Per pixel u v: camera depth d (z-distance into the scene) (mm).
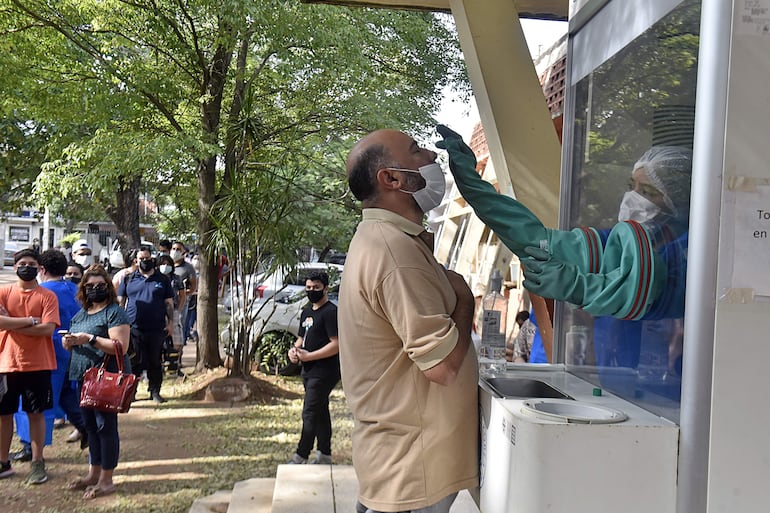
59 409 6344
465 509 3143
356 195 2035
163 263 9766
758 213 1570
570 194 2682
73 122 9641
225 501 4961
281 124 10305
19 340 5207
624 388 2018
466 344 1906
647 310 1804
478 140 9922
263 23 8531
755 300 1571
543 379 2324
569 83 2695
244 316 8758
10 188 16609
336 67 9500
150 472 5711
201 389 8555
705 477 1579
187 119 10211
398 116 10172
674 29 1818
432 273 1850
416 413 1848
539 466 1604
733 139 1567
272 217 8609
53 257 6109
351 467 4340
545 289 1893
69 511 4836
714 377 1572
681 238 1733
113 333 5051
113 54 9250
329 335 5500
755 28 1566
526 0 4441
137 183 15648
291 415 7746
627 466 1619
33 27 9156
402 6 4668
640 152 2031
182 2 8914
